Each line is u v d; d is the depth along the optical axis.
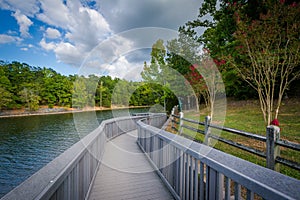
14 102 28.91
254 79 4.74
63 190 1.11
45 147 12.22
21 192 0.76
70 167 1.19
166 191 2.05
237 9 5.82
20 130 17.31
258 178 0.77
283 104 6.48
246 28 4.46
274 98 7.41
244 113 6.52
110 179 2.40
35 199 0.70
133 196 1.94
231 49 6.01
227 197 0.99
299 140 3.45
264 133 4.11
